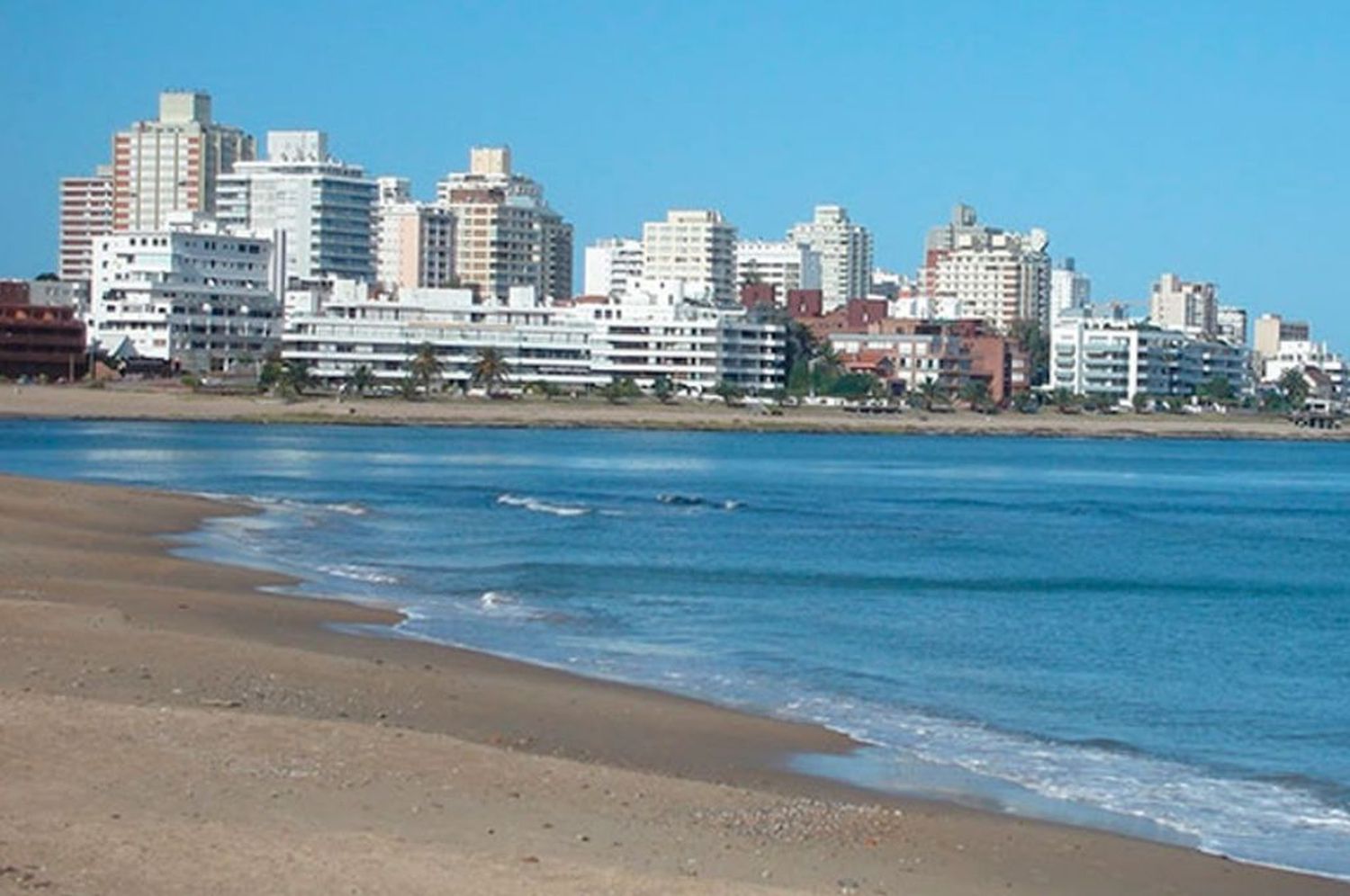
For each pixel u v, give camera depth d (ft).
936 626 228.02
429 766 115.55
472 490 475.72
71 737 116.06
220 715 126.00
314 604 214.69
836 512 448.24
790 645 203.31
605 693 159.74
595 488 515.50
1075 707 169.17
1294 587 296.30
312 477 517.55
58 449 637.71
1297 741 154.92
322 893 85.61
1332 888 104.47
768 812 111.75
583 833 101.71
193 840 93.15
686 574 280.51
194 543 290.56
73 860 88.28
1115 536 404.77
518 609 224.53
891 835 108.58
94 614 178.40
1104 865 106.11
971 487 598.34
